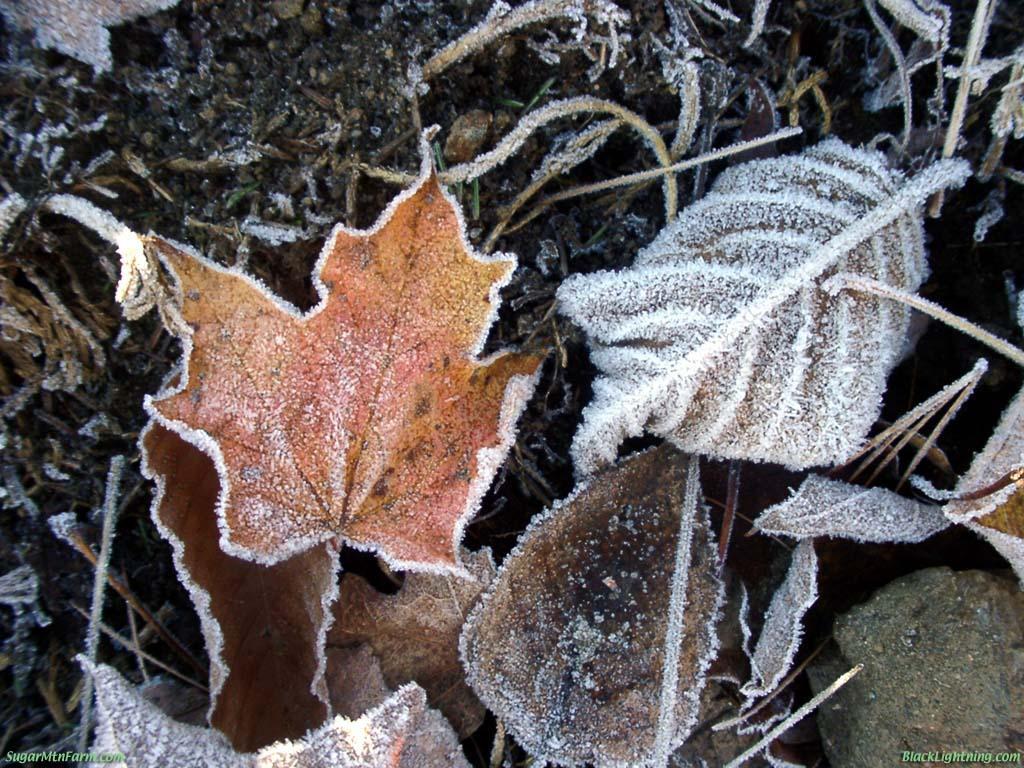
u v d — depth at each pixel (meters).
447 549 0.19
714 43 0.22
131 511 0.21
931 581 0.20
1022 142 0.22
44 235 0.20
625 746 0.20
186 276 0.18
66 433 0.21
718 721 0.21
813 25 0.22
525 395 0.19
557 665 0.20
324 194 0.20
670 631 0.20
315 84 0.20
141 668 0.20
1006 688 0.19
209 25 0.20
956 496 0.20
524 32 0.21
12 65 0.20
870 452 0.21
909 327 0.22
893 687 0.20
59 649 0.20
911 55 0.22
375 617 0.20
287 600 0.19
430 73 0.20
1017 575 0.20
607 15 0.20
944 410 0.22
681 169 0.21
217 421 0.18
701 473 0.21
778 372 0.19
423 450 0.19
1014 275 0.22
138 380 0.21
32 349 0.20
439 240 0.18
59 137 0.20
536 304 0.21
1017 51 0.20
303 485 0.19
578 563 0.20
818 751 0.21
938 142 0.22
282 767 0.18
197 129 0.20
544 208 0.21
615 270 0.22
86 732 0.19
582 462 0.21
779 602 0.20
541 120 0.20
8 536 0.20
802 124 0.23
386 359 0.19
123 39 0.20
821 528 0.20
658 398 0.19
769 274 0.19
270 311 0.18
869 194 0.20
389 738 0.18
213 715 0.18
